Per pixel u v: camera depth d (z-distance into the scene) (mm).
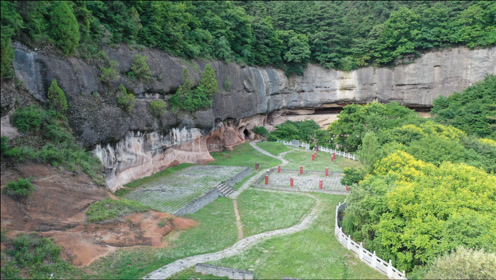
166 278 13664
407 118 39844
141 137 26203
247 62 49250
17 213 13594
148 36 29891
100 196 17391
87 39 22188
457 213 15531
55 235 14016
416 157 25922
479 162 26109
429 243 14578
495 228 14852
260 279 14008
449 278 12539
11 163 14648
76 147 18281
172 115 30328
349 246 17375
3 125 14922
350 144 41812
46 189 15102
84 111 19609
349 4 69188
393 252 15750
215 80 35750
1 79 15055
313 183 30875
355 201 18250
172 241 16812
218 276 14078
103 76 22031
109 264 14078
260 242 17828
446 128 34875
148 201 21484
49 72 18031
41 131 16781
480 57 50969
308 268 15164
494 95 41500
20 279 11875
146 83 27266
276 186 29750
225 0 49406
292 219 21609
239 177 30844
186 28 35719
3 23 15484
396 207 16094
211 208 22938
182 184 26203
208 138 39469
